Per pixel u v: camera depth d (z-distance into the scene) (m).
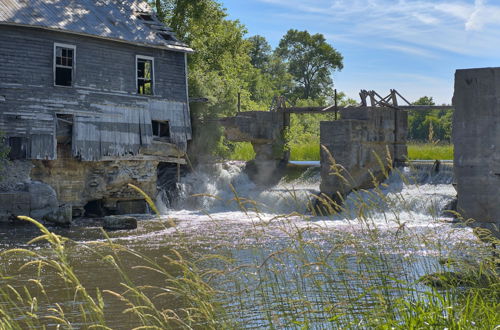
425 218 19.48
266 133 30.03
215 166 30.58
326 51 94.06
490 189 7.50
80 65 25.56
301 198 24.75
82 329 7.87
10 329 3.97
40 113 24.33
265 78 89.38
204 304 4.58
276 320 4.86
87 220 24.22
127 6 29.88
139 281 11.48
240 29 42.12
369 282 5.47
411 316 4.82
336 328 4.91
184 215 25.34
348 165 23.73
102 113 26.05
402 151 26.59
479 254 6.18
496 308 5.04
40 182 22.95
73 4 27.34
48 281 11.54
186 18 37.88
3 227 20.80
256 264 5.39
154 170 27.72
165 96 28.52
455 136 7.70
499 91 7.46
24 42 24.12
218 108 34.19
